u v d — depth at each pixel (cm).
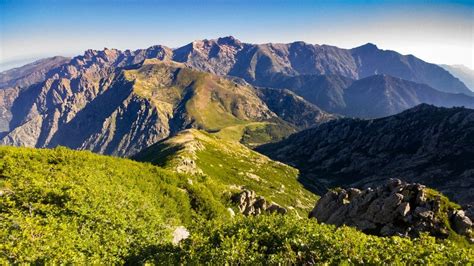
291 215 3328
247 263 2444
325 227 2962
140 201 4728
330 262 2364
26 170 4894
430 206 4488
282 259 2458
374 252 2414
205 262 2553
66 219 3438
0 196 3881
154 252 3123
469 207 4538
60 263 2539
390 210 4672
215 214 6775
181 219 5988
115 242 3222
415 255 2406
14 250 2522
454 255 2398
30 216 3372
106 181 5216
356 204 5309
